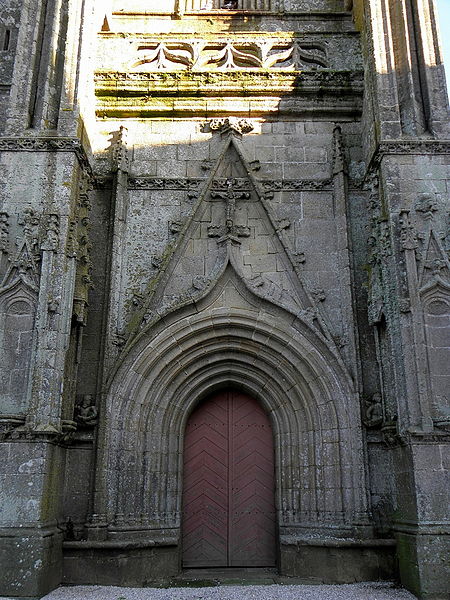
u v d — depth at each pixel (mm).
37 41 11148
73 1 11477
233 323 10875
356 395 10336
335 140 11984
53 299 9375
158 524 10062
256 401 11375
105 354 10500
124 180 11703
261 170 12086
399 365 9359
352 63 12938
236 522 10703
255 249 11469
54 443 9070
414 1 11523
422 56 11117
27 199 9984
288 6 15289
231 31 14352
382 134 10461
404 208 9977
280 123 12453
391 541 9375
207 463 11000
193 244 11484
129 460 10102
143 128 12367
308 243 11539
